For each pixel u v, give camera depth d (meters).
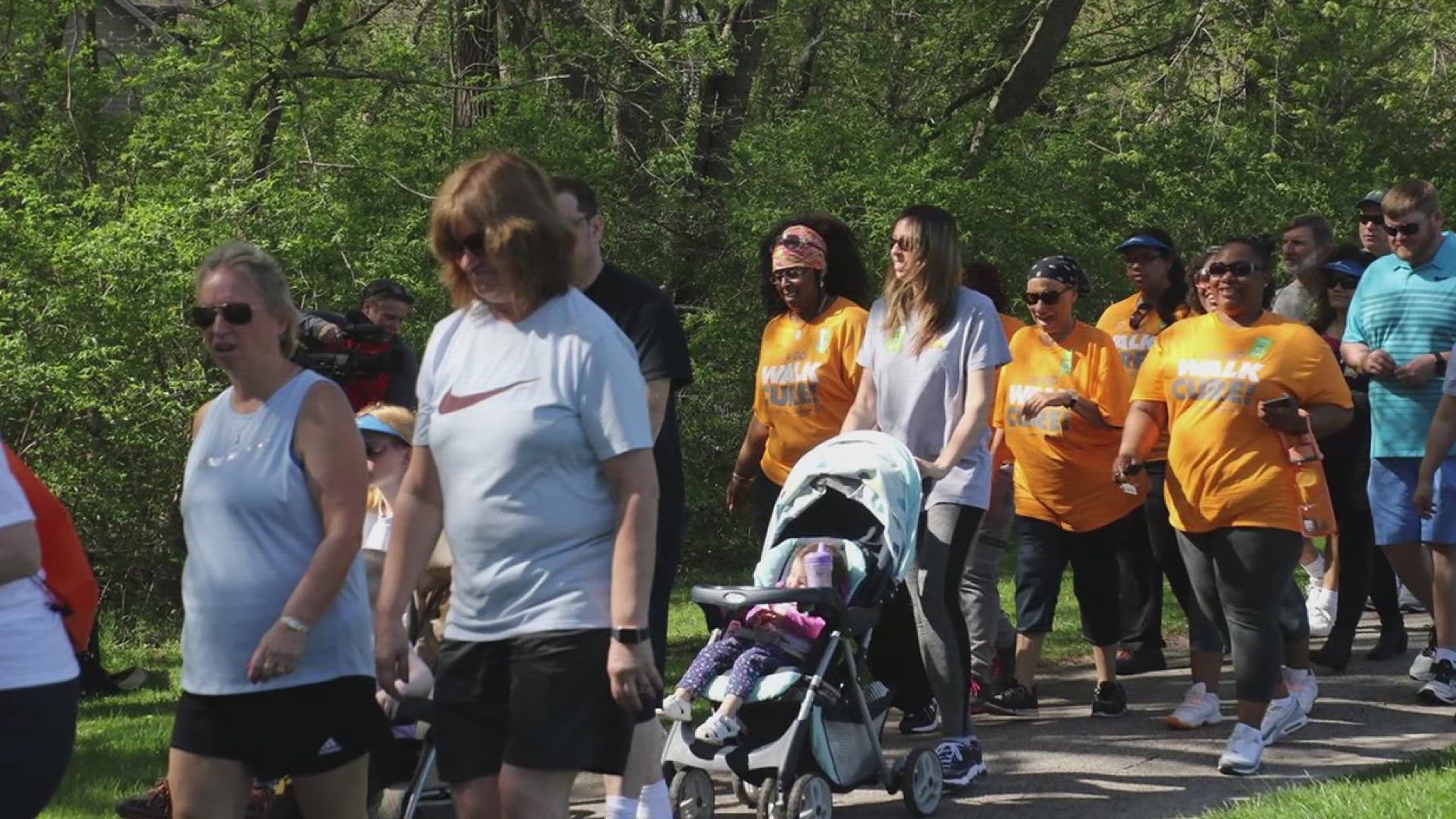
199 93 13.76
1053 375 7.71
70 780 6.54
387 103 14.36
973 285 8.38
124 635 11.85
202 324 4.14
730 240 14.35
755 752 5.82
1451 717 7.59
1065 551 7.81
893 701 6.57
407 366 6.80
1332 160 19.72
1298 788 6.09
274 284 4.20
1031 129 17.45
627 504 3.84
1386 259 8.20
